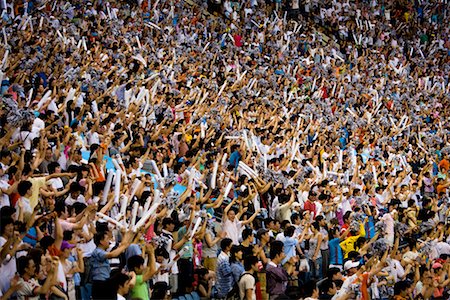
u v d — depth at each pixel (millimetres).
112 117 34969
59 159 28828
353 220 31469
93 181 26750
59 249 20891
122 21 54875
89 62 42812
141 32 54406
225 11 67375
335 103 57719
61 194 24312
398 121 59531
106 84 40938
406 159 50375
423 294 28047
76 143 30641
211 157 37156
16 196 23031
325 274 30094
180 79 48531
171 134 38719
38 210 23375
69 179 26781
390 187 41031
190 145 38656
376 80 65562
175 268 24594
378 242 26266
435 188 46906
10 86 34312
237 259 24250
